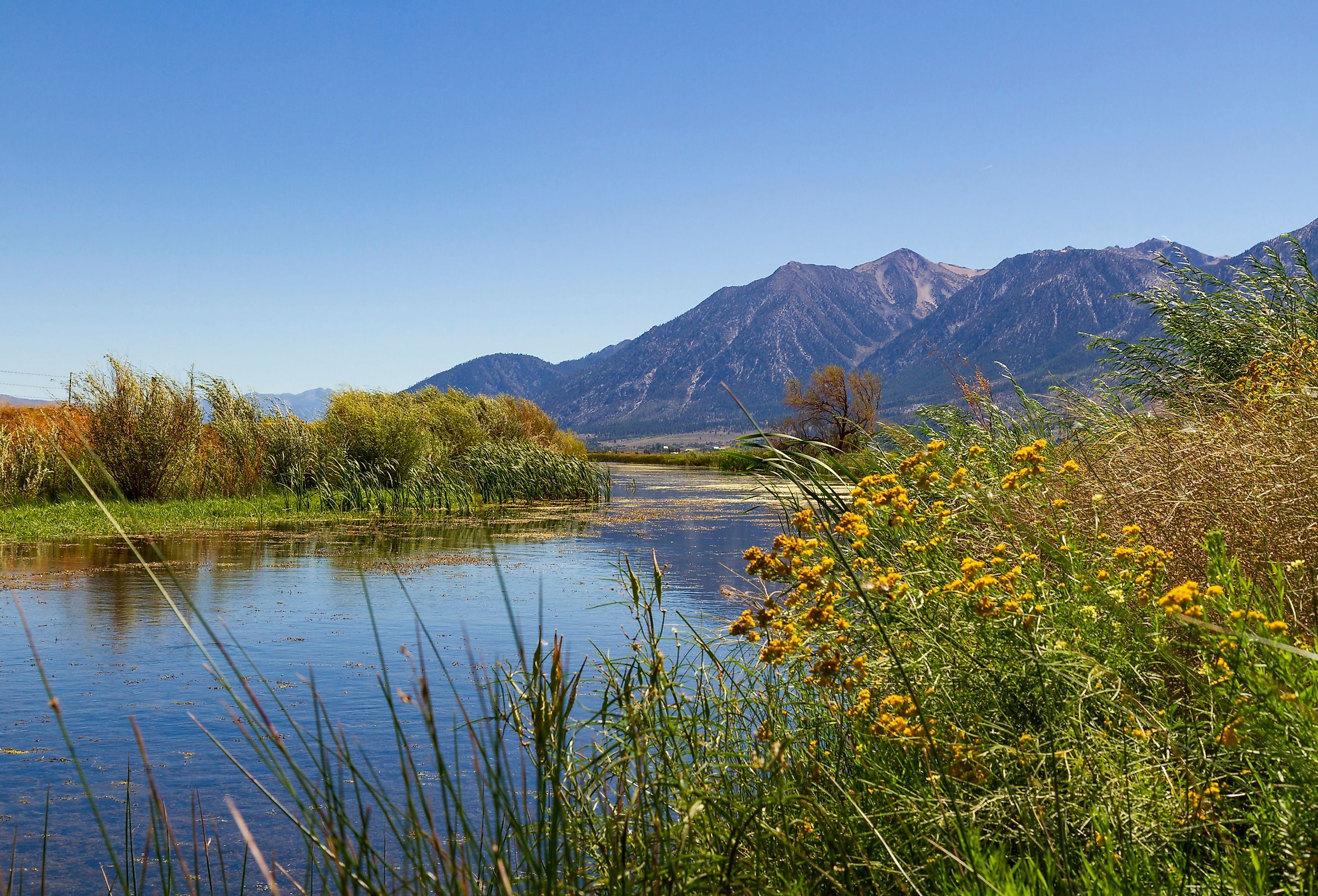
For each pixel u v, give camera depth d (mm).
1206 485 3986
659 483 35625
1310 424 4324
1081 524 4242
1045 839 2270
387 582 10711
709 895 2408
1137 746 2527
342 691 6238
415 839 2342
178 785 4648
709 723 3166
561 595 9859
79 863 3803
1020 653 2828
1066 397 6434
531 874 2518
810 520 3426
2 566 11508
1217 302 8477
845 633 3221
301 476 21234
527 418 38250
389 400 27391
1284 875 2064
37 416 23250
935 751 2492
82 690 6277
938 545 3857
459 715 5648
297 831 4090
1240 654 2334
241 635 7949
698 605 8938
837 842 2443
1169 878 2141
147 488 18938
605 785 2885
